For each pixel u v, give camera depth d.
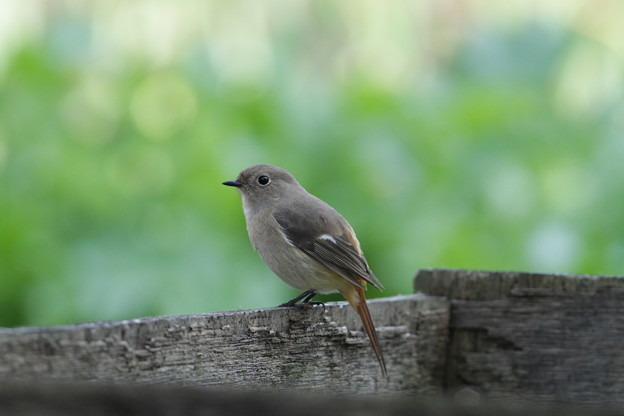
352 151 12.36
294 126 12.35
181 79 12.75
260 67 13.22
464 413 5.88
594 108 13.67
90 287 11.16
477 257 11.83
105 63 13.21
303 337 7.82
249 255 11.77
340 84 13.89
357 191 12.29
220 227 11.85
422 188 12.35
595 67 14.34
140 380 6.46
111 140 12.59
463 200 12.38
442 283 9.09
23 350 5.75
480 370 8.89
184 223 11.70
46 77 12.45
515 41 14.26
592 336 8.53
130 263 11.37
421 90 13.66
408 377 8.70
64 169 11.79
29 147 12.05
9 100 12.25
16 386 5.43
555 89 14.02
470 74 14.26
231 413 5.62
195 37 14.78
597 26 16.06
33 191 11.79
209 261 11.48
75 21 13.56
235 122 12.38
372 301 8.48
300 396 5.73
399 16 15.94
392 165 12.42
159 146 12.27
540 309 8.70
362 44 15.91
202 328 6.93
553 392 8.63
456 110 12.90
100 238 11.58
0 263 11.13
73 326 6.09
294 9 15.80
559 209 12.36
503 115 12.88
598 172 12.45
